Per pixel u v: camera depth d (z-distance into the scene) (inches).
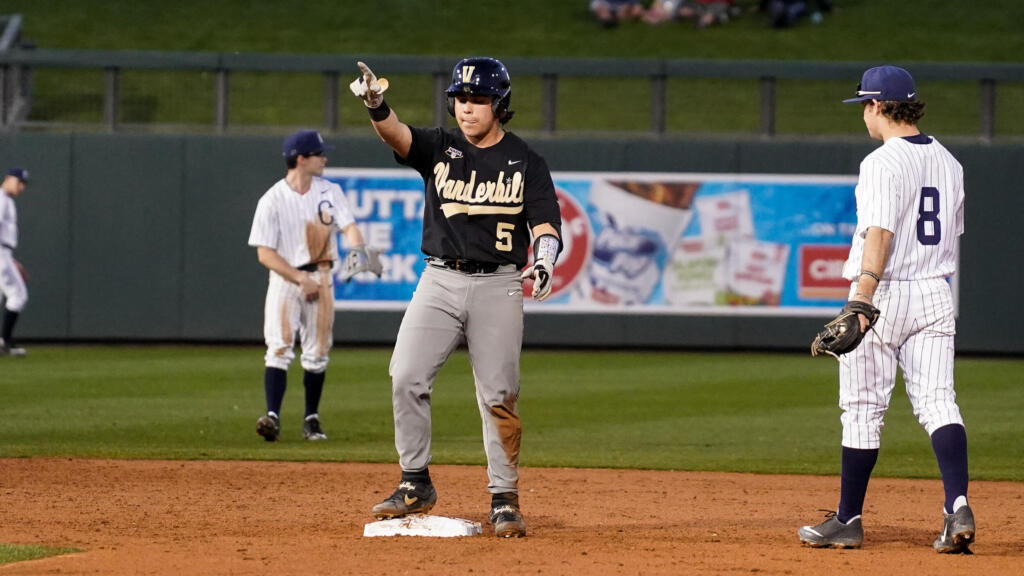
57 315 2486.5
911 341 721.6
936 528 847.1
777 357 2433.6
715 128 2748.5
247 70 2573.8
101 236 2486.5
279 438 1375.5
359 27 4087.1
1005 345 2475.4
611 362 2326.5
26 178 2256.4
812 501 986.1
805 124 2714.1
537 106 2802.7
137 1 4180.6
